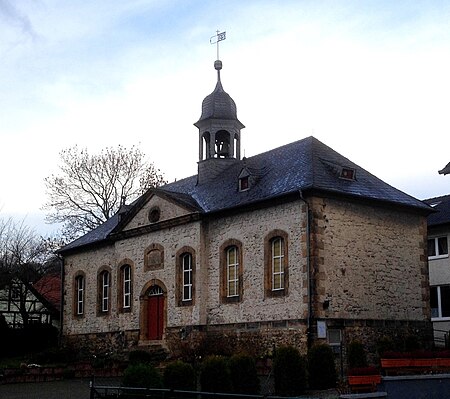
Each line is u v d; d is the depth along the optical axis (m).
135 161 48.00
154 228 29.48
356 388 16.16
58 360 31.59
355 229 24.36
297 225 23.61
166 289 28.56
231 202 26.38
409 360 17.42
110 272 33.09
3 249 42.19
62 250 36.53
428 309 26.19
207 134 31.38
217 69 32.22
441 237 32.34
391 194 25.97
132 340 30.25
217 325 26.03
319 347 19.66
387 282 24.97
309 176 24.00
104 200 47.00
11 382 23.44
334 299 23.17
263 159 28.92
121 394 18.00
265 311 24.23
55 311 41.34
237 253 25.92
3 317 36.78
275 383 18.70
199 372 21.00
